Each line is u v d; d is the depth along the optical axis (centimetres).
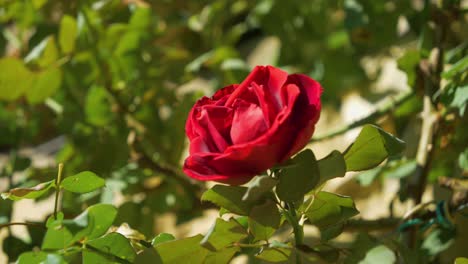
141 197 135
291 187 86
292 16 169
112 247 90
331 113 169
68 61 127
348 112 164
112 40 130
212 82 179
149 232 131
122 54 131
